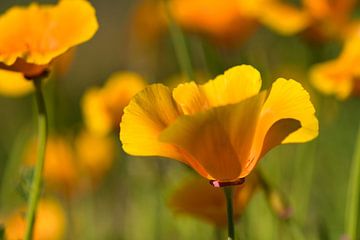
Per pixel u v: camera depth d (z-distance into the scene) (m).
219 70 0.78
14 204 0.79
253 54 0.78
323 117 0.81
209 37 0.77
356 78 0.60
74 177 0.79
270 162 0.76
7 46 0.54
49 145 0.77
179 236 0.84
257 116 0.49
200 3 0.76
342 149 0.90
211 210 0.56
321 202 0.87
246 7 0.71
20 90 0.63
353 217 0.58
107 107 0.68
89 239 0.84
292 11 0.71
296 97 0.49
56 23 0.54
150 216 0.82
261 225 0.72
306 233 0.70
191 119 0.48
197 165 0.49
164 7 0.65
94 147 0.82
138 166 0.83
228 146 0.49
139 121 0.49
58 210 0.71
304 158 0.75
